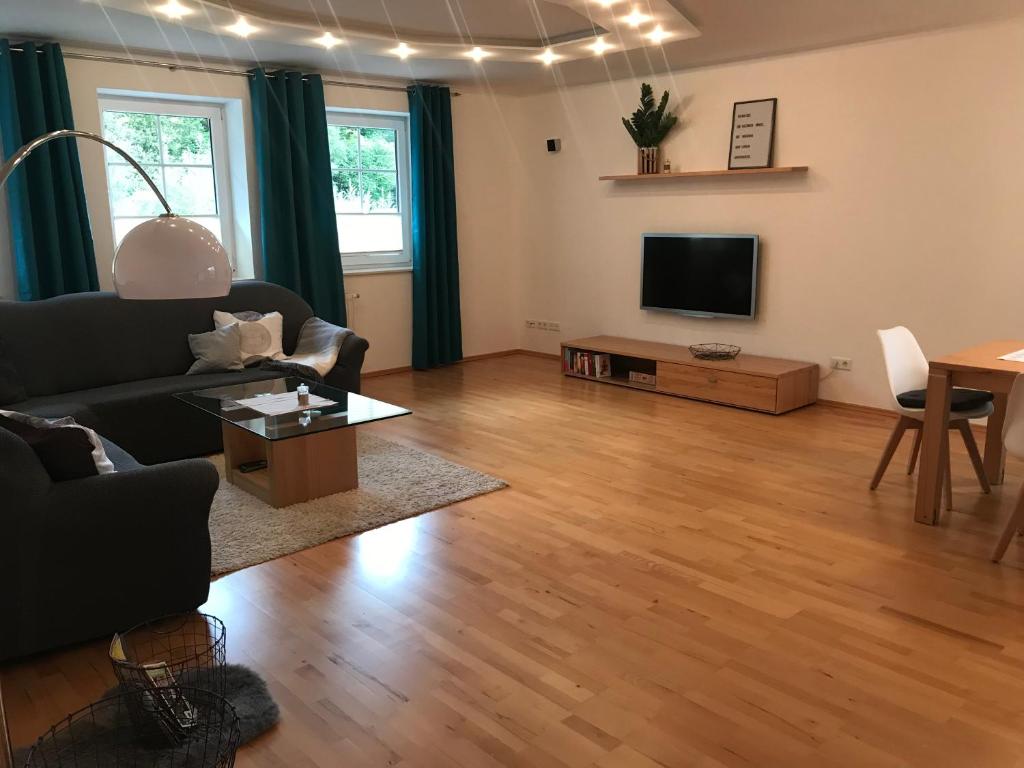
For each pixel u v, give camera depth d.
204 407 3.95
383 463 4.43
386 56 5.56
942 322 5.03
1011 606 2.83
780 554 3.28
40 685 2.44
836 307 5.50
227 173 6.00
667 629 2.71
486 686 2.39
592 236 7.00
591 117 6.80
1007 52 4.55
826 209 5.45
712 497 3.92
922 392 3.88
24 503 2.44
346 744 2.13
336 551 3.35
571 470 4.34
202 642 2.64
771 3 4.29
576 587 3.01
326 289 6.36
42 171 4.84
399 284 6.98
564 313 7.38
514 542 3.42
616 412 5.56
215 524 3.59
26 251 4.84
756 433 4.99
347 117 6.58
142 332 4.86
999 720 2.21
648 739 2.14
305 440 3.82
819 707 2.27
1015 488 3.97
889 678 2.41
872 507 3.77
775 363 5.70
